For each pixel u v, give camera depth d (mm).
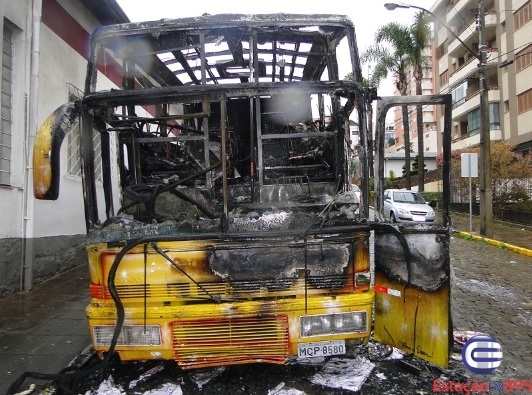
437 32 37219
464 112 31047
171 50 4938
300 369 4250
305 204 4320
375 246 4566
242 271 3656
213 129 4953
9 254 7078
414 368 4188
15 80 7367
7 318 5961
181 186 4684
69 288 7555
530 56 23766
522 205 17594
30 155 7359
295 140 5277
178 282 3623
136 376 4172
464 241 14406
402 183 34969
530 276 9031
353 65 4590
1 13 6789
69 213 9055
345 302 3654
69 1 9172
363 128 4039
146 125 4898
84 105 3947
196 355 3594
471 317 6141
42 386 4008
